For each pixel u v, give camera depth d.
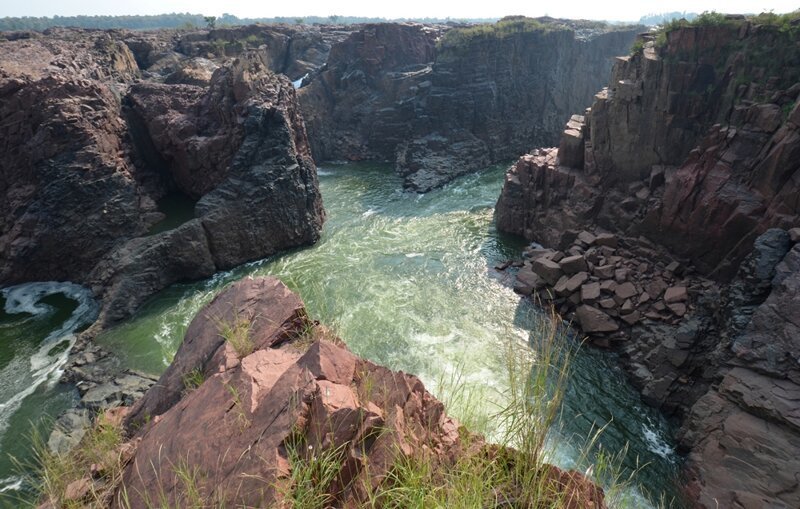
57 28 68.31
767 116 25.44
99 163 35.84
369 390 6.20
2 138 33.94
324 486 4.79
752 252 21.77
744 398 17.45
